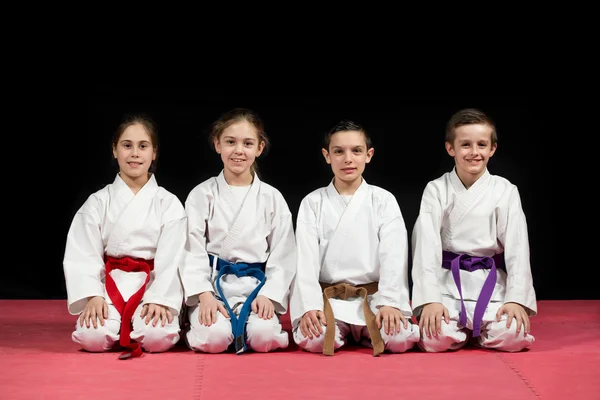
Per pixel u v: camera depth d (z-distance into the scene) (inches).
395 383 122.3
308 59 268.5
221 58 266.7
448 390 118.0
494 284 155.7
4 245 257.1
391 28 267.4
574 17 262.2
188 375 127.0
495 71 266.7
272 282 155.9
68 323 179.8
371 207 159.8
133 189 160.6
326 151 165.2
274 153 269.7
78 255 153.9
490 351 150.6
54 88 259.6
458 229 160.1
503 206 159.6
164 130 265.1
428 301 152.9
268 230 161.2
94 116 261.7
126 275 155.3
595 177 264.2
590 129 264.1
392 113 269.6
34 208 259.0
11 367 131.4
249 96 268.5
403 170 269.7
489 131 158.7
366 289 157.6
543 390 117.8
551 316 193.2
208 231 160.7
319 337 148.3
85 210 157.2
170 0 262.8
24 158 258.4
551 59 264.5
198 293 152.1
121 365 134.1
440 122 268.8
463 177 161.5
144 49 263.3
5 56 256.8
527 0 263.3
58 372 128.0
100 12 260.4
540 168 266.1
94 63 261.3
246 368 132.8
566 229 264.8
